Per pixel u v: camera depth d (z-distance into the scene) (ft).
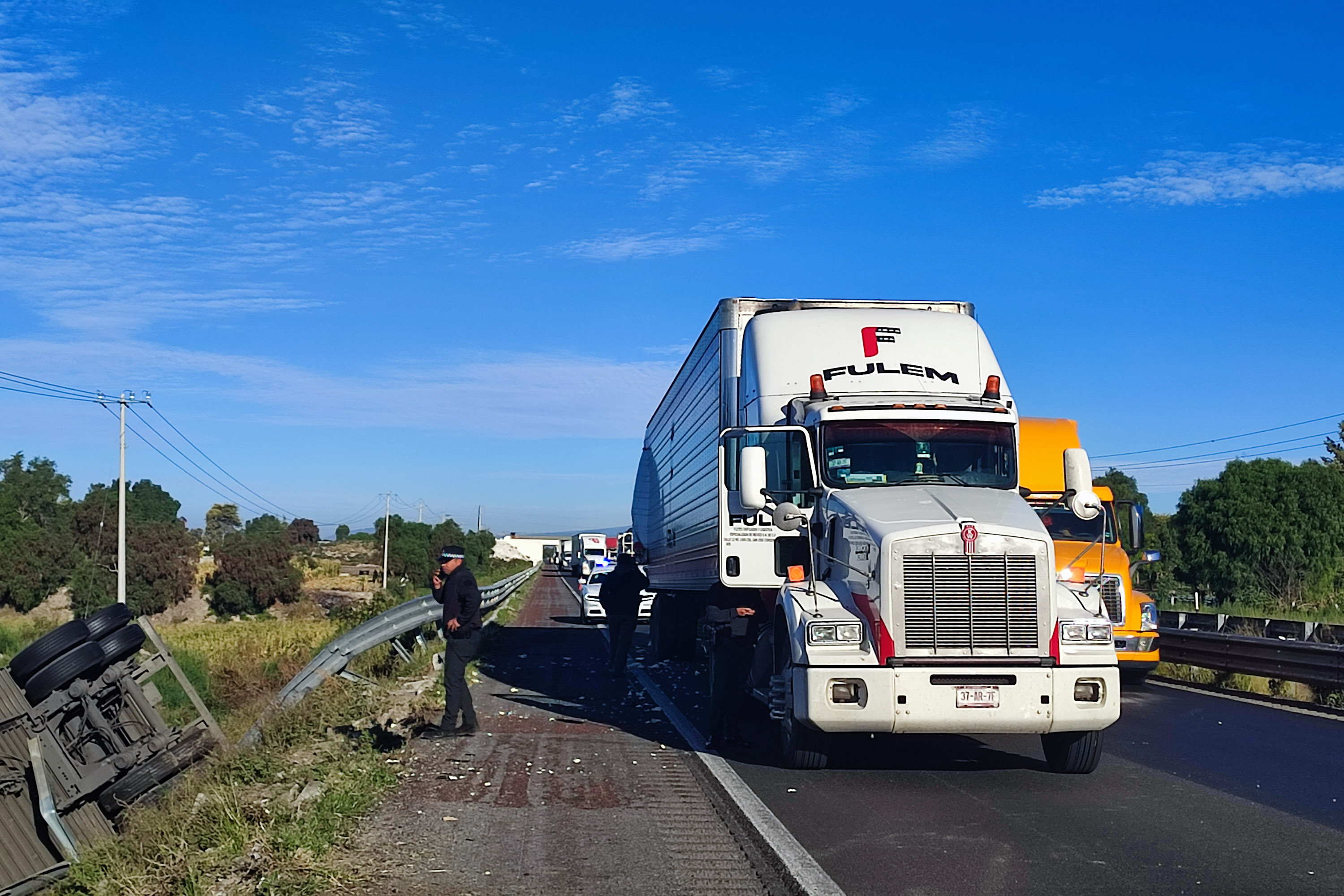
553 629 101.96
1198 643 57.62
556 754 35.04
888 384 38.81
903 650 29.94
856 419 35.99
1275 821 26.40
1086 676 30.17
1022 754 35.76
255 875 20.61
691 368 56.65
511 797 28.45
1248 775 32.50
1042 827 25.80
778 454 38.29
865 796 29.22
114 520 195.42
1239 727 42.60
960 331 40.68
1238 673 55.01
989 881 21.34
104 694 29.50
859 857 22.95
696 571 54.70
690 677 59.21
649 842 24.20
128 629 30.58
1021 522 31.07
